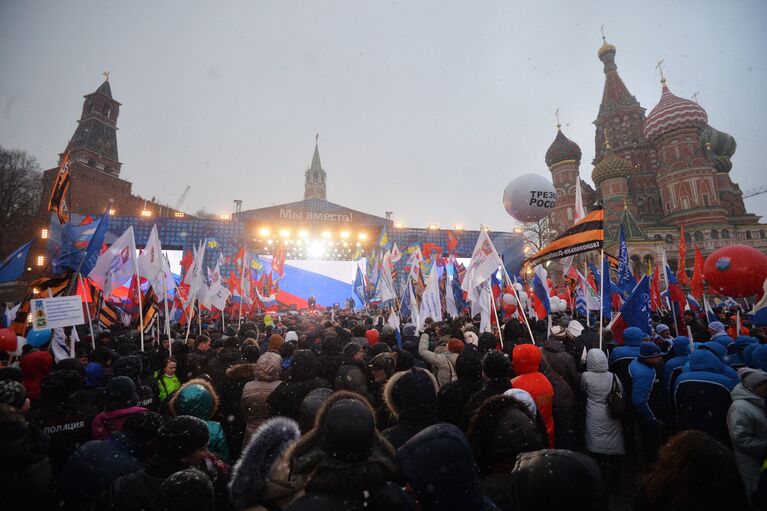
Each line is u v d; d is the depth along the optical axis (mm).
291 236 42312
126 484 2141
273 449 2215
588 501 1806
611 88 65562
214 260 36031
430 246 18844
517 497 1947
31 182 36438
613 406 4457
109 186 44500
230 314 19500
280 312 26641
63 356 6461
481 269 7320
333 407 1778
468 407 3209
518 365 3988
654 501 1767
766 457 1898
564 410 4395
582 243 6164
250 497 2100
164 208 49250
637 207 59188
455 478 1732
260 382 4082
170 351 6504
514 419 2404
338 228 42656
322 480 1635
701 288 10281
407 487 2363
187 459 2213
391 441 2633
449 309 12711
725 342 5918
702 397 3783
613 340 6215
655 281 12094
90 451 2535
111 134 60000
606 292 7031
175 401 3145
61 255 7105
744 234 52562
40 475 2504
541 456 1967
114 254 7805
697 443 1734
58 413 3402
